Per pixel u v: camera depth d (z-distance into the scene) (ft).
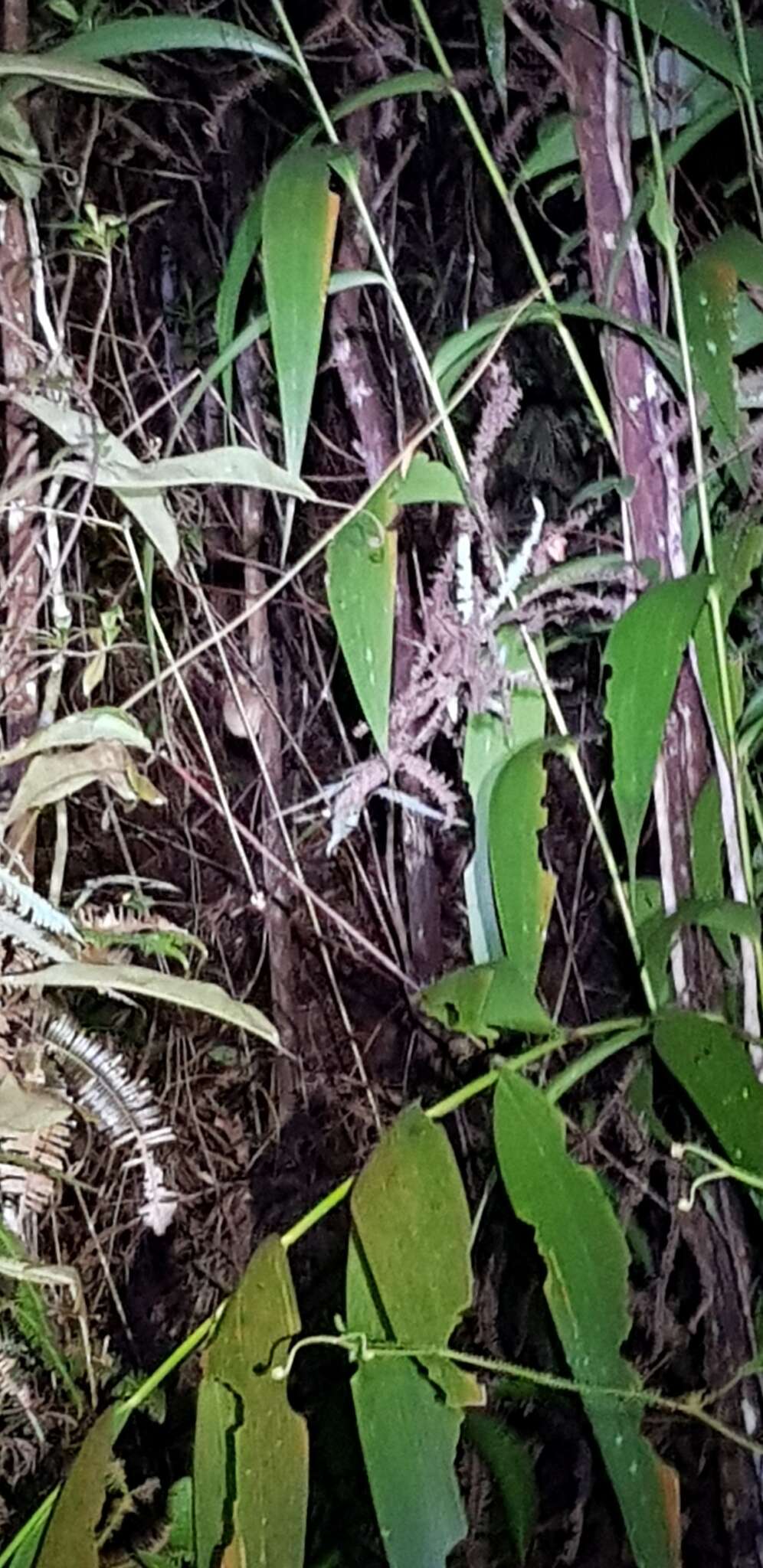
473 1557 2.82
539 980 3.01
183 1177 3.11
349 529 1.96
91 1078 2.03
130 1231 2.76
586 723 2.81
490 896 2.09
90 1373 2.19
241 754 3.19
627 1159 2.56
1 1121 1.86
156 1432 2.82
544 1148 1.71
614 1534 2.98
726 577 1.92
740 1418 2.11
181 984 1.91
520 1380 2.71
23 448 2.13
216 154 3.07
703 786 1.99
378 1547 2.86
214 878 3.29
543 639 2.24
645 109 1.84
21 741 2.08
